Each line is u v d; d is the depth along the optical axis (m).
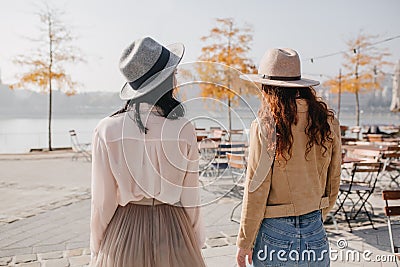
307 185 1.93
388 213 3.35
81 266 3.89
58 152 14.67
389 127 16.98
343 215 5.65
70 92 17.92
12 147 15.59
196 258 1.85
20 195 7.25
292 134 1.88
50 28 17.45
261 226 1.97
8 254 4.22
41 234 4.93
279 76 1.94
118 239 1.78
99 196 1.80
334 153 2.05
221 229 4.88
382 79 19.25
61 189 7.81
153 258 1.77
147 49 1.67
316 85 1.93
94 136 1.79
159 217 1.80
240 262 1.99
